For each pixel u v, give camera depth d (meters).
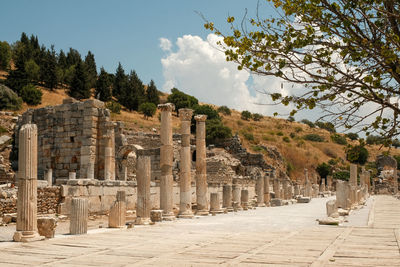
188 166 26.27
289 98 7.72
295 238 15.66
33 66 100.00
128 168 48.75
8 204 22.12
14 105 74.12
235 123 114.19
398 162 106.06
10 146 47.19
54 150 38.91
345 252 12.18
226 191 32.25
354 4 7.16
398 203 45.19
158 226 20.52
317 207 38.53
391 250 12.48
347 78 7.38
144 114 101.06
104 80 106.88
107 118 37.91
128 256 11.91
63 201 24.44
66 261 11.16
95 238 15.88
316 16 7.25
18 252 12.64
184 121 26.52
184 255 12.02
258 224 21.50
